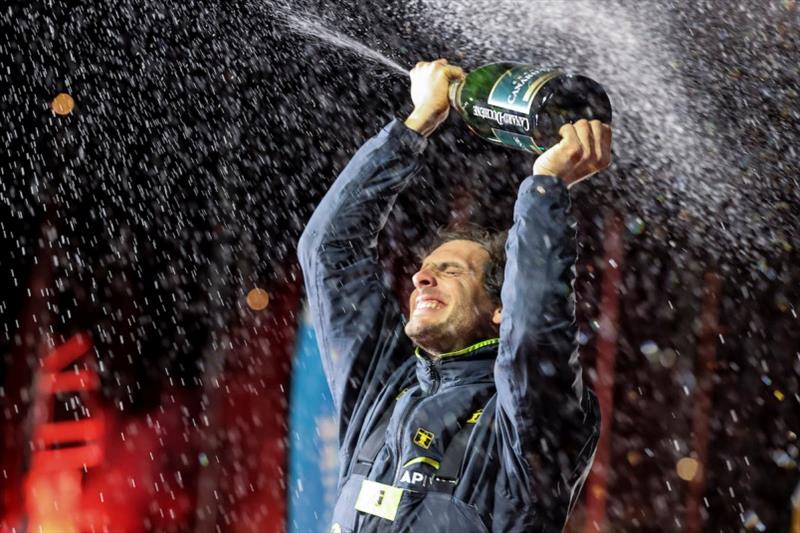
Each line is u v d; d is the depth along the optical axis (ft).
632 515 63.36
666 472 63.41
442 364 23.09
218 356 67.15
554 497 21.16
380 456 22.62
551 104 23.61
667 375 64.03
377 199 25.81
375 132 66.28
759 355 63.16
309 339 66.59
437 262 23.66
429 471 21.59
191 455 66.03
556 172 22.16
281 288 67.87
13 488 65.36
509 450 21.21
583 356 65.00
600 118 23.97
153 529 65.00
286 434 65.26
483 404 22.35
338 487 23.85
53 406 66.69
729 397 63.41
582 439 21.27
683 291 64.13
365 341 24.79
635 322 64.69
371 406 24.12
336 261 25.43
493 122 24.75
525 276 21.07
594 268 65.26
